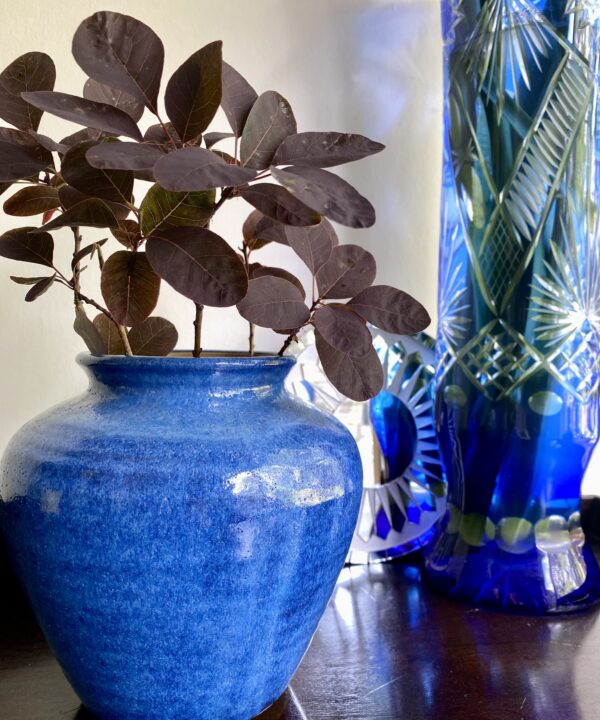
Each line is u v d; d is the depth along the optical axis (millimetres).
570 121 677
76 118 402
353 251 532
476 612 703
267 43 812
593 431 727
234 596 439
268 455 441
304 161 446
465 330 735
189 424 447
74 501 420
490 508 724
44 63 489
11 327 745
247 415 467
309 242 521
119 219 521
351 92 848
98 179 438
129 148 388
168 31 775
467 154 717
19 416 755
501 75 685
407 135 876
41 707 536
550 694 554
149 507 415
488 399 719
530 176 683
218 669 460
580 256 696
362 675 583
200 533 418
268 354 592
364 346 467
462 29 720
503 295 705
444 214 768
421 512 832
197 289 422
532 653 620
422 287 894
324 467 467
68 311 762
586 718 522
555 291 694
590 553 748
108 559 421
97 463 422
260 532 431
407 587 765
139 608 431
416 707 535
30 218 735
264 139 444
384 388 814
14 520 454
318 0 829
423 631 661
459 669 592
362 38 849
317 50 832
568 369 701
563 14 667
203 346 807
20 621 676
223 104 486
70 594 440
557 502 720
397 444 826
